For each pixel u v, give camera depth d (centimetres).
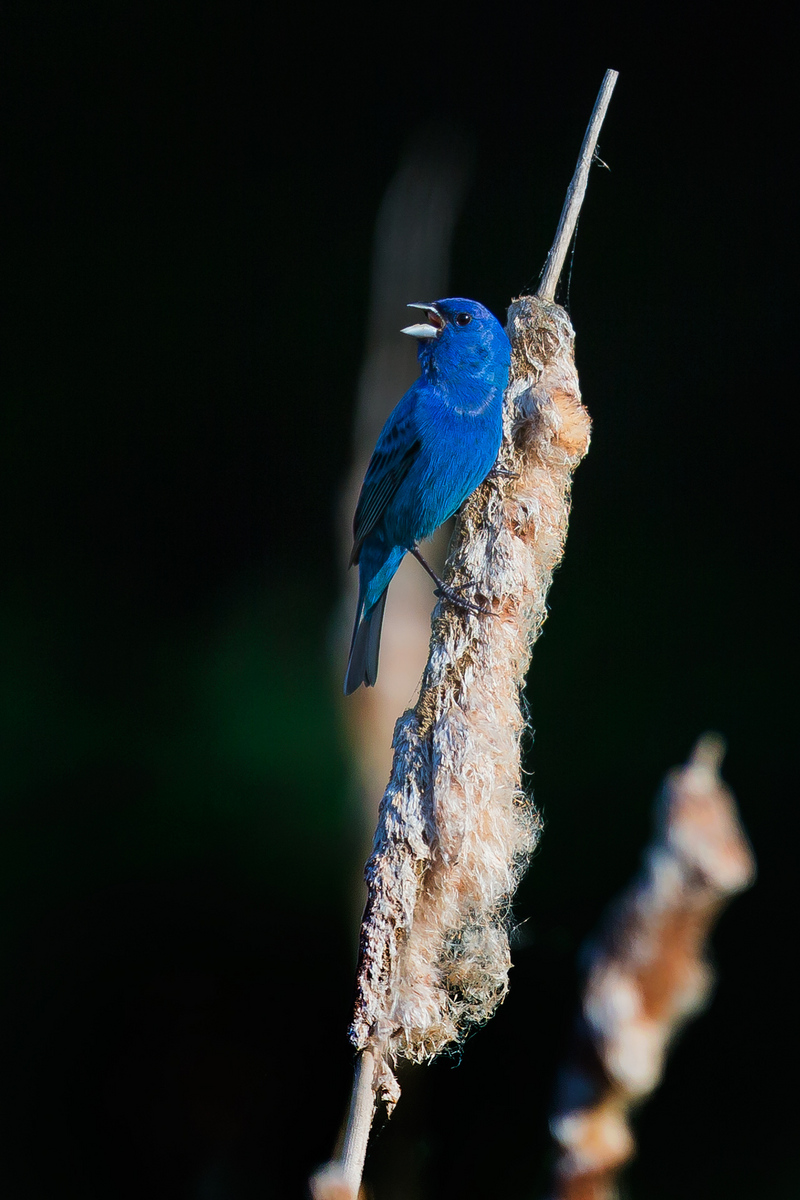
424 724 548
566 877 581
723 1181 566
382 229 595
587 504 709
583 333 720
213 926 577
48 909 579
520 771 548
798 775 593
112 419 717
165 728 597
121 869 582
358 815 581
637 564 687
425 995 537
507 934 547
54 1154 565
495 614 549
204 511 684
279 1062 569
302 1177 564
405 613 580
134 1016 571
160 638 632
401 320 593
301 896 579
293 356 679
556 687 617
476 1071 567
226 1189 563
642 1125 568
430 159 602
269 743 592
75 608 655
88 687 602
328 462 613
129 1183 563
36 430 729
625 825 587
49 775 591
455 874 546
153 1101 566
